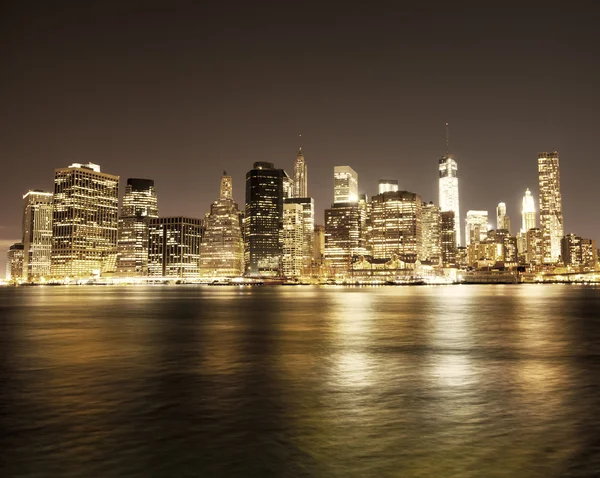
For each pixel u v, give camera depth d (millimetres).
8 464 24734
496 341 72062
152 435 28859
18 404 35844
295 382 42906
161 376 45594
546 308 158250
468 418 32000
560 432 29219
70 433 29234
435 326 96000
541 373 47031
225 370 48500
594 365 51594
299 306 173750
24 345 68250
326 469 24000
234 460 25109
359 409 34156
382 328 91875
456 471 23781
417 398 37219
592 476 23250
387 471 23766
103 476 23375
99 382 43094
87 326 97562
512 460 25062
